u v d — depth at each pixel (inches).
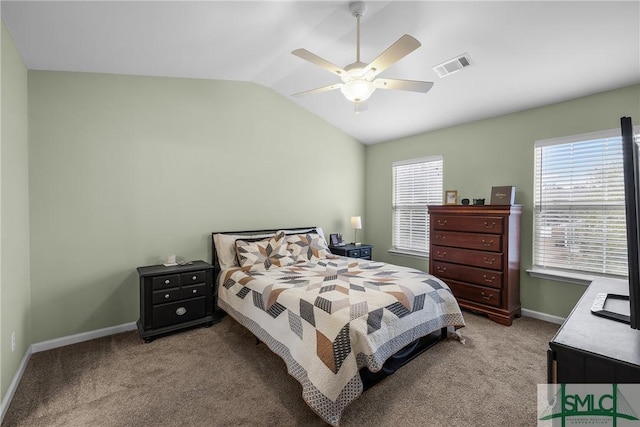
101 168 110.1
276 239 133.7
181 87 127.6
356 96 85.3
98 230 109.8
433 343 100.6
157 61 108.7
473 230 130.4
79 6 73.6
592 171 113.9
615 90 107.7
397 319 80.3
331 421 62.0
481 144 144.9
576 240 118.6
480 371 86.7
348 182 191.9
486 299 126.2
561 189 121.6
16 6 70.8
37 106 98.7
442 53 102.0
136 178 117.2
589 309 54.7
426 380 82.4
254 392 77.2
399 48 69.2
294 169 164.6
